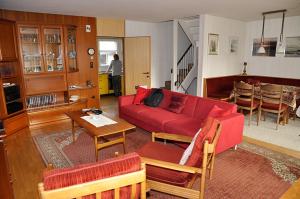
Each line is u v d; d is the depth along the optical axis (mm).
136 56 6629
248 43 6688
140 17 5789
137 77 6738
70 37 5188
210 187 2477
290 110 5020
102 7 4438
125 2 4023
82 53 5559
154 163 1867
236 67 6613
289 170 2834
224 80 6082
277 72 6176
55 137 4059
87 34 5582
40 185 1066
